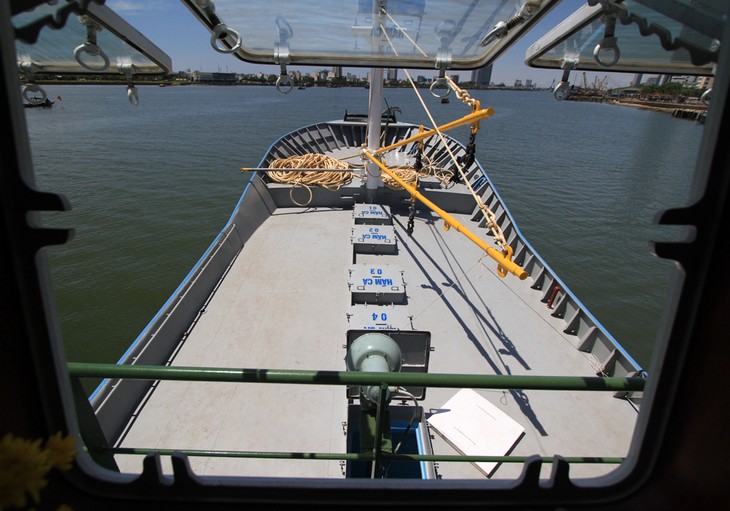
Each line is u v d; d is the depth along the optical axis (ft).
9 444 3.20
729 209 3.72
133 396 14.51
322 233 27.02
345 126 44.27
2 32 3.37
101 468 5.21
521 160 101.35
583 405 15.44
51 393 4.27
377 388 11.30
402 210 30.78
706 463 4.12
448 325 19.38
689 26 4.57
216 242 22.98
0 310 3.79
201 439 13.55
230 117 165.27
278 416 14.40
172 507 5.10
